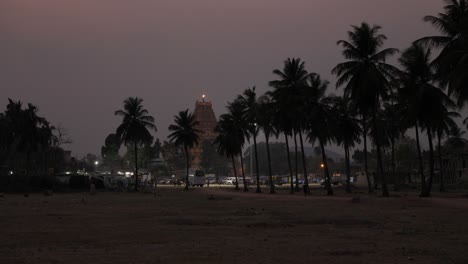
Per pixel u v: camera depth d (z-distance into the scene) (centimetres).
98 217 2723
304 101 6397
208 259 1262
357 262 1212
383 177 5462
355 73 5219
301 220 2459
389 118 7781
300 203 4238
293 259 1258
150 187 11031
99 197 5875
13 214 2955
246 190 8850
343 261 1227
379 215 2784
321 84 6425
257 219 2552
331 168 16600
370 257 1289
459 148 10881
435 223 2273
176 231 1972
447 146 11225
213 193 7444
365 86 5034
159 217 2714
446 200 4478
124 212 3134
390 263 1198
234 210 3325
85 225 2241
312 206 3753
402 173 11062
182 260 1248
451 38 4469
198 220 2497
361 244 1548
